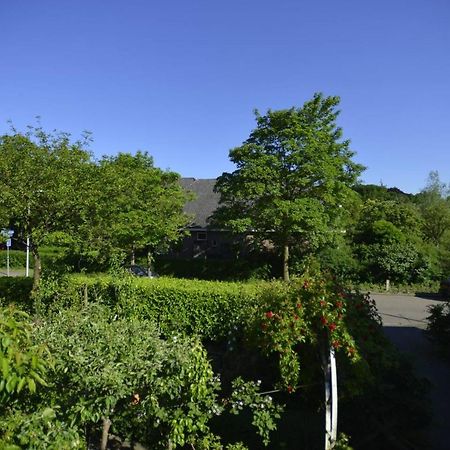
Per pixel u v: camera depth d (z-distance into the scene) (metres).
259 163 19.12
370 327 5.13
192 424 4.11
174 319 9.78
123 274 10.55
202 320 9.62
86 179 10.67
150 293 10.02
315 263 6.41
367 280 23.72
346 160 19.95
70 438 3.26
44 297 9.88
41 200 10.16
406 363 5.92
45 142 10.76
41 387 3.50
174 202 23.31
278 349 4.62
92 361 3.83
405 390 5.60
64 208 10.34
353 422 5.27
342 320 4.60
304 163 18.98
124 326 4.60
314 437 5.21
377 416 5.27
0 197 9.70
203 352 4.29
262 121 20.12
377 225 25.62
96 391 3.70
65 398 3.64
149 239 21.16
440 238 33.25
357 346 4.79
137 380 3.86
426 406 5.64
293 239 21.05
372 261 23.86
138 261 25.38
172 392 3.97
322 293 4.60
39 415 3.14
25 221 10.41
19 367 2.33
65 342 4.07
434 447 5.57
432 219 34.94
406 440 5.20
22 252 31.91
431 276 23.80
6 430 2.98
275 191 18.84
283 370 4.68
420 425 5.46
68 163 10.51
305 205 18.52
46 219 10.39
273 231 20.52
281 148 19.66
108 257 11.71
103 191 11.12
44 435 3.08
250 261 23.92
